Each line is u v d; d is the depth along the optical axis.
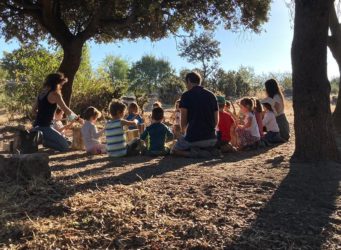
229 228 2.01
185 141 3.92
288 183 2.68
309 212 2.21
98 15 8.02
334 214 2.19
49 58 9.70
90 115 4.38
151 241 1.89
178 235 1.95
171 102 18.03
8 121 9.17
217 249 1.82
